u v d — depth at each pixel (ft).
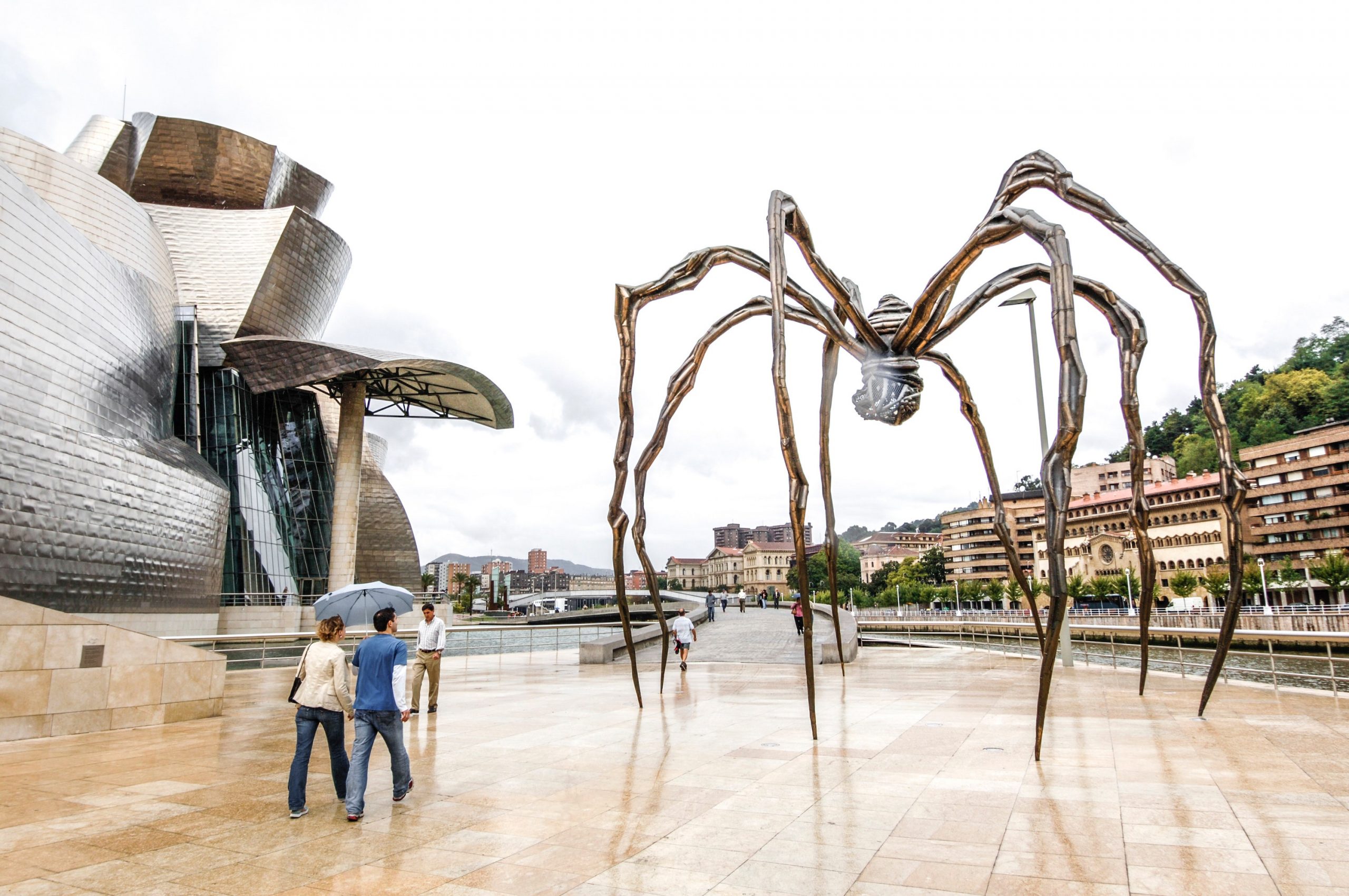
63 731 29.60
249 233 162.09
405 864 13.78
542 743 25.82
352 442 162.30
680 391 25.95
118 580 98.58
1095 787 18.17
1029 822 15.51
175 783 21.06
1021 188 22.74
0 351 80.89
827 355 25.89
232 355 143.84
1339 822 15.20
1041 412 54.95
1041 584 240.53
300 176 191.01
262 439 163.02
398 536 219.20
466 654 64.80
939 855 13.60
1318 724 27.07
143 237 124.16
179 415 145.18
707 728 27.99
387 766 22.59
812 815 16.28
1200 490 230.48
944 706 32.99
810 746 24.09
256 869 13.69
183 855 14.53
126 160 173.78
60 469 89.25
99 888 12.84
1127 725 26.99
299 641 75.00
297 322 170.91
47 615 29.55
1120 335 24.08
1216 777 19.08
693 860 13.65
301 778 17.33
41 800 19.06
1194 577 194.18
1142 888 11.91
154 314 118.93
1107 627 50.98
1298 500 210.18
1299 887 11.86
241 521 147.64
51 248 89.40
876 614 231.50
